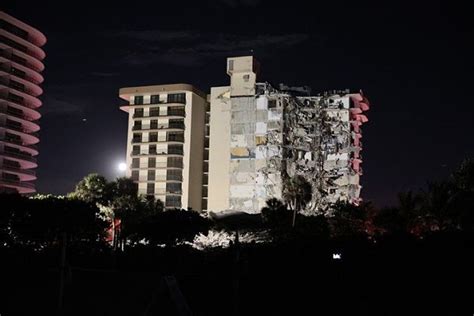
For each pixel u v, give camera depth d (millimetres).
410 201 71938
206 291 40750
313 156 123438
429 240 56125
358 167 129000
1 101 108875
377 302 45219
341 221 78125
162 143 126438
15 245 59969
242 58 127062
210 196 123562
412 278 49406
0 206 60750
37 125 114938
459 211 63156
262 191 119812
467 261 51125
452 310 43062
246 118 124125
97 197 99250
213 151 125312
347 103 127750
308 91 130750
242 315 40906
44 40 116438
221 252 57562
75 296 24547
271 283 46625
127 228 71625
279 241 65938
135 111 129625
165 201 123500
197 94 129750
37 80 117188
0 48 109000
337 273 50031
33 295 24891
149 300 23891
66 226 62875
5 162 108812
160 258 56531
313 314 42938
